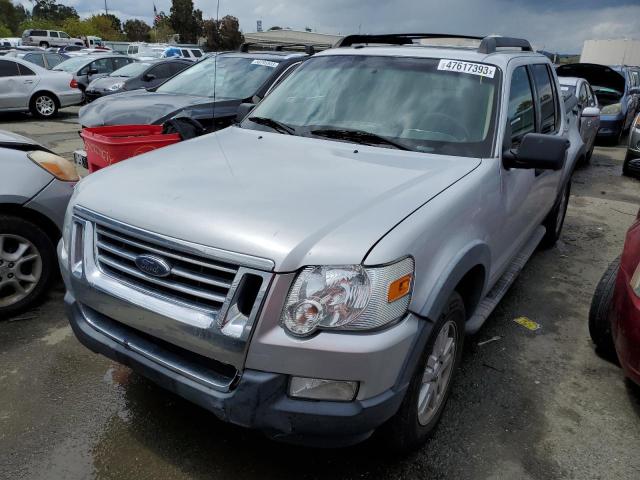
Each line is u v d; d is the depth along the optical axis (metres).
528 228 3.97
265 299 1.91
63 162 3.79
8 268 3.52
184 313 2.06
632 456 2.63
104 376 3.05
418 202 2.31
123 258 2.26
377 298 1.93
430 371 2.43
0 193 3.40
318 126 3.31
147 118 5.55
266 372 1.95
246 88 6.39
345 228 2.04
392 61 3.53
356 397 1.96
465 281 2.78
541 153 2.83
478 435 2.72
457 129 3.06
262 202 2.21
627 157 9.03
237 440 2.60
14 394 2.86
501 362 3.40
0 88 13.55
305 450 2.56
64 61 18.69
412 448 2.48
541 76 4.18
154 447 2.54
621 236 6.10
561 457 2.60
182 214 2.15
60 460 2.43
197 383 2.09
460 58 3.41
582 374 3.32
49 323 3.57
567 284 4.68
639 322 2.54
